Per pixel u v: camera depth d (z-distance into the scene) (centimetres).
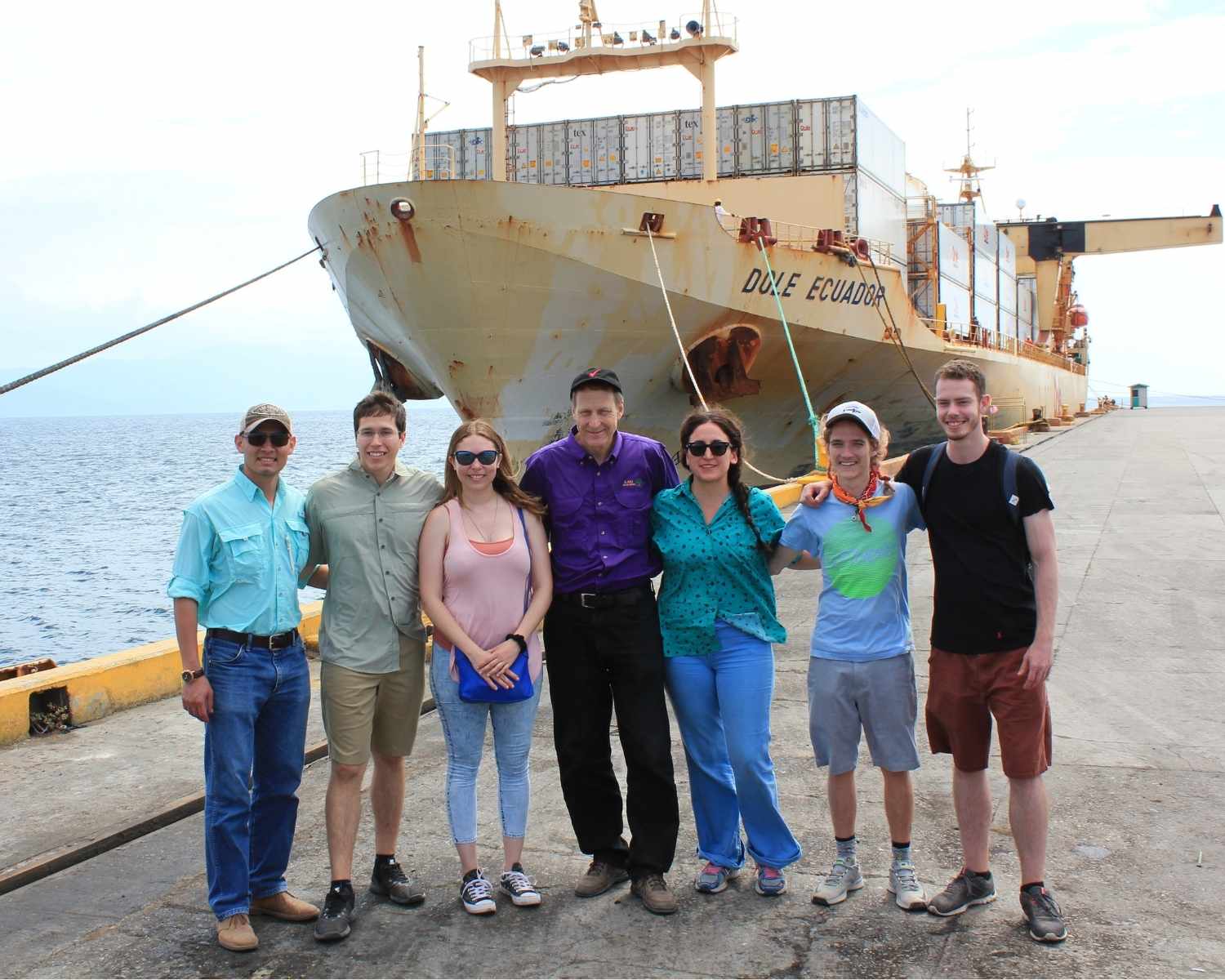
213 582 360
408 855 426
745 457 391
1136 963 321
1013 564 348
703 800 387
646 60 1755
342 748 370
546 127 2103
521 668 372
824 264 1617
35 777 523
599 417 382
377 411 380
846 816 371
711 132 1767
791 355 1669
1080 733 538
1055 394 4112
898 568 367
